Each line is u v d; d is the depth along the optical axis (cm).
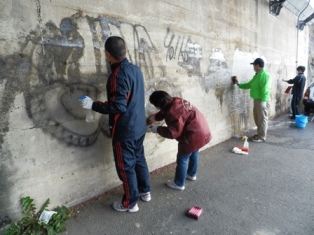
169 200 292
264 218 256
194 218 257
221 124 502
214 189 317
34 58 220
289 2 705
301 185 326
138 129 250
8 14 202
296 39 844
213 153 448
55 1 228
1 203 217
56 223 233
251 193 306
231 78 512
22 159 224
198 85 421
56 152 248
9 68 206
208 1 420
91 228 242
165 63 352
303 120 623
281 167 385
